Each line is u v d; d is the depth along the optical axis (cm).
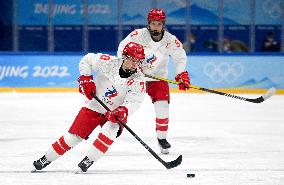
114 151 1766
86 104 1402
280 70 3634
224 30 4294
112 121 1345
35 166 1438
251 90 3641
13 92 3588
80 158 1634
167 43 1678
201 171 1480
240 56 3628
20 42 4309
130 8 4269
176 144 1911
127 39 1667
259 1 4256
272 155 1723
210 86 3622
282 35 4150
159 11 1608
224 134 2134
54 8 4306
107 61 1358
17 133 2128
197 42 4309
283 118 2595
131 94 1349
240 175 1433
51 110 2780
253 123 2433
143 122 2433
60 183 1327
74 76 3600
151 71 1711
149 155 1705
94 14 4316
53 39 4253
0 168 1499
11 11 4203
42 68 3606
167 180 1370
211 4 4256
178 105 3030
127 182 1345
